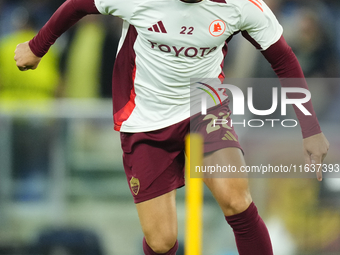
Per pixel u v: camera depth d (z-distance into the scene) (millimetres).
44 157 17312
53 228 17297
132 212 17297
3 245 17266
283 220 16812
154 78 10758
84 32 21281
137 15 10281
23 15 22984
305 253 16766
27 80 20484
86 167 17312
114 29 21062
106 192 17312
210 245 17016
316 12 21594
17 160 17328
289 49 11023
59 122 17312
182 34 10195
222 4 10070
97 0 10430
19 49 11523
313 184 16766
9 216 17344
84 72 20891
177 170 11398
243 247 10633
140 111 11141
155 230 11227
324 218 16734
